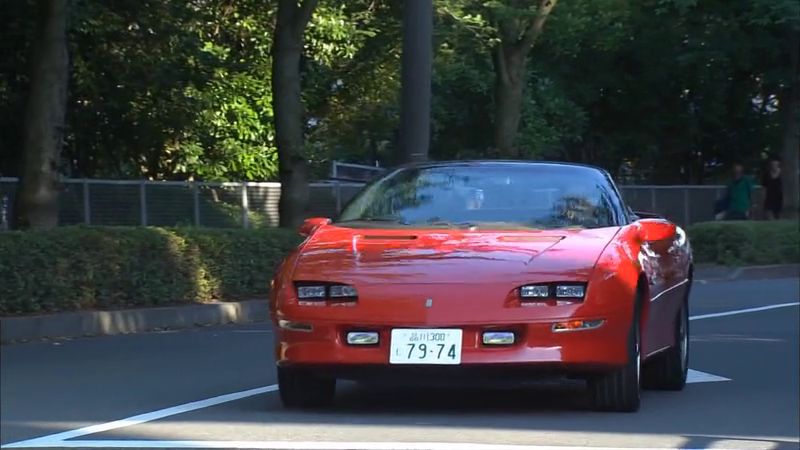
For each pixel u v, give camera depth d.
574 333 26.25
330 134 105.44
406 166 33.31
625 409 29.22
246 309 55.22
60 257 48.09
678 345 33.91
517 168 32.31
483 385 30.33
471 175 32.16
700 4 100.38
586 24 92.31
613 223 30.45
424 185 31.97
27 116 54.16
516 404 31.05
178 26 74.50
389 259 27.52
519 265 26.84
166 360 40.56
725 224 82.56
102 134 82.62
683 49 115.94
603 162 142.12
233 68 85.00
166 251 52.75
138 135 83.19
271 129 97.38
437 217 30.73
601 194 31.34
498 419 28.84
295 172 65.62
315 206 86.50
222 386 34.91
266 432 27.38
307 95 94.94
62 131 54.75
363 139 113.88
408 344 26.17
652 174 147.75
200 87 79.38
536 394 32.69
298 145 65.44
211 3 77.06
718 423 29.27
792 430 28.58
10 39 69.75
